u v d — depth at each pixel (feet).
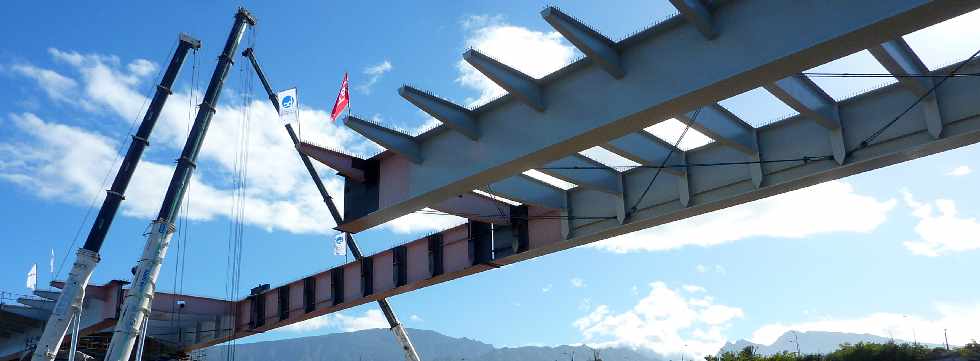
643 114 53.11
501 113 63.72
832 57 45.57
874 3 42.37
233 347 147.84
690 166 74.64
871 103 65.21
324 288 126.41
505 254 93.50
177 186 111.04
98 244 113.91
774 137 70.74
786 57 45.52
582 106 56.90
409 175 72.90
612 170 82.64
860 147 64.69
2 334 206.39
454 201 89.25
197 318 163.22
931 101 61.11
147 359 166.50
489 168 63.52
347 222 79.82
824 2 44.52
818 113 64.18
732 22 48.70
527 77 58.75
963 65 60.13
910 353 249.96
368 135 68.03
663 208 78.33
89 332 151.64
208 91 118.01
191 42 125.39
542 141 59.36
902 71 55.93
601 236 84.74
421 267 105.91
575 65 57.72
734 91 49.80
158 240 107.24
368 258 116.88
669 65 51.72
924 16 41.06
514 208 93.81
